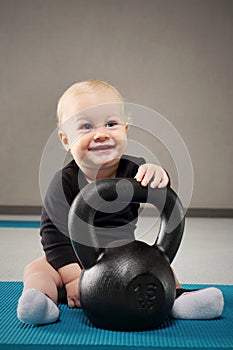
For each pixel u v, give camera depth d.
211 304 1.36
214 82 6.75
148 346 1.12
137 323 1.23
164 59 6.76
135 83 6.77
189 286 1.94
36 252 3.14
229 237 4.18
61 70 6.77
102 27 6.76
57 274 1.51
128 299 1.22
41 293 1.30
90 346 1.12
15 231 4.43
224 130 6.77
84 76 6.77
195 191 6.74
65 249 1.52
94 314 1.25
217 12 6.73
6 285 1.86
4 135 6.76
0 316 1.39
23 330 1.24
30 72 6.75
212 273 2.46
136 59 6.77
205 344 1.14
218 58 6.75
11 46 6.75
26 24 6.75
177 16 6.73
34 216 6.35
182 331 1.25
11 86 6.75
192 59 6.75
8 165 6.74
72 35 6.76
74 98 1.47
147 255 1.26
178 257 3.01
